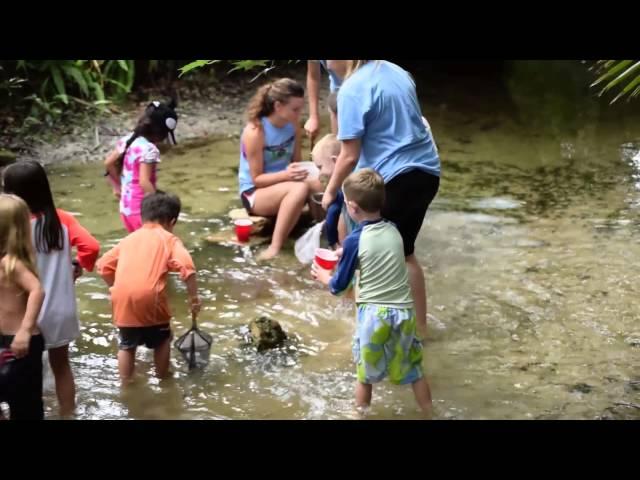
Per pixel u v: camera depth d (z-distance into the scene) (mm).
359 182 3463
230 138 7227
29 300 3148
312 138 5543
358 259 3461
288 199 5082
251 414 3537
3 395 3213
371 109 3768
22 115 7160
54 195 5898
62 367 3516
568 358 3939
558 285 4660
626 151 6977
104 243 5137
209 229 5461
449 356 3977
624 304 4430
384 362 3430
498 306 4441
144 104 7785
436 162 3938
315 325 4309
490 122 7844
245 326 4281
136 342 3695
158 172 6422
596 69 9453
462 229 5449
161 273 3705
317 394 3691
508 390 3684
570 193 6047
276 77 8688
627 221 5516
